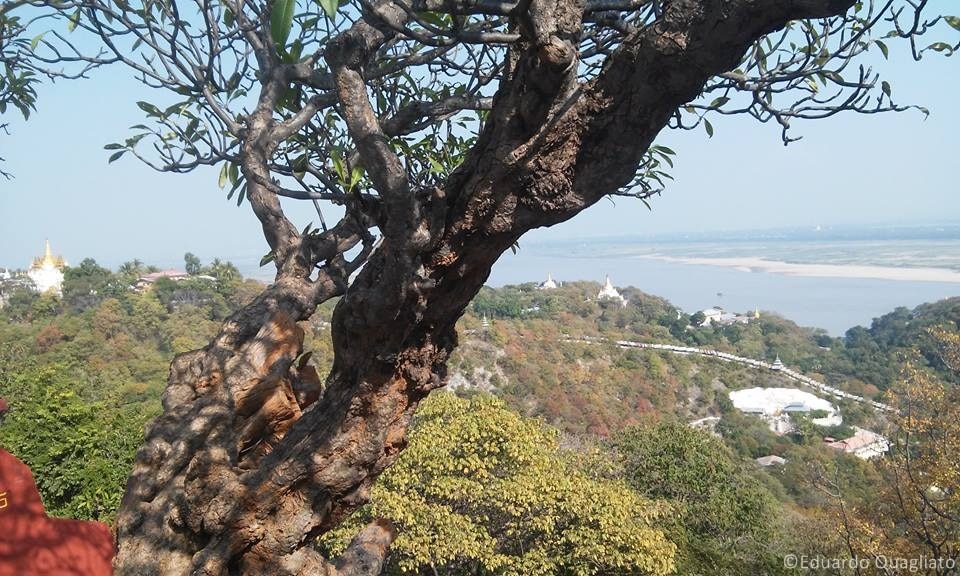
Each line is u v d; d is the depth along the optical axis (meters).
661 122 2.38
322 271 4.05
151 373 29.47
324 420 2.97
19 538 2.08
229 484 2.99
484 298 73.38
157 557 3.02
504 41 2.30
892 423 15.73
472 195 2.54
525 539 12.73
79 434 11.88
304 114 3.75
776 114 3.78
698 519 17.94
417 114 3.75
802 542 17.02
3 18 4.29
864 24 3.55
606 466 16.92
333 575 3.34
